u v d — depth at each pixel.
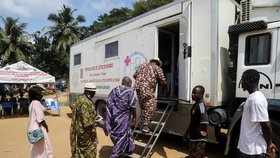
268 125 2.92
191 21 5.30
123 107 5.19
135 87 5.83
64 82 41.12
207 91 5.23
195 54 5.50
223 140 5.49
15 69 12.70
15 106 14.88
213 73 5.14
